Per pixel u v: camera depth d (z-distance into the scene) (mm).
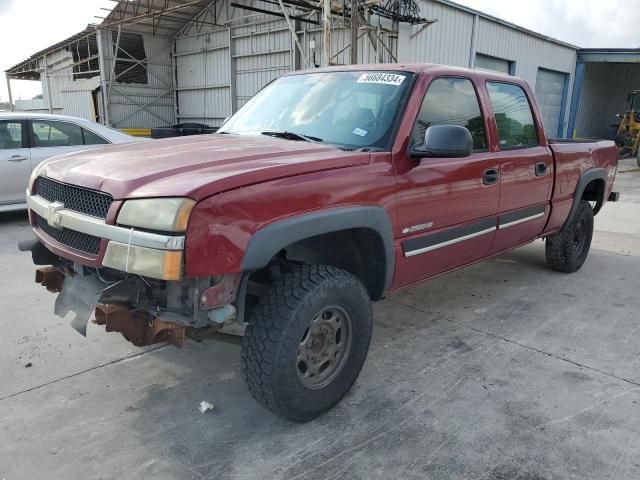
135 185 2295
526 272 5547
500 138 3947
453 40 16969
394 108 3135
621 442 2621
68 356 3447
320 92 3555
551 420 2811
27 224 7445
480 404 2959
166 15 20016
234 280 2307
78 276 2574
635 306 4570
